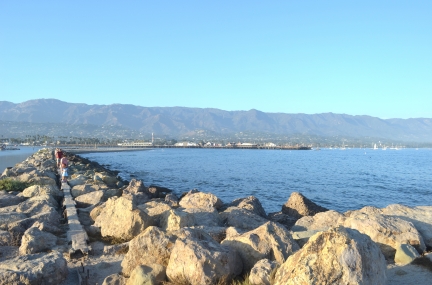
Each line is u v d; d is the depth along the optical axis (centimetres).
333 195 3997
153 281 810
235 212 1586
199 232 964
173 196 2319
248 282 784
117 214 1352
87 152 15600
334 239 639
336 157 15375
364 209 1422
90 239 1331
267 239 909
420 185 5050
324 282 597
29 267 880
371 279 616
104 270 1010
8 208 1714
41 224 1352
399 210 1344
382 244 1026
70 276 967
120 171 6506
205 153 17538
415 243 1009
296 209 2017
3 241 1288
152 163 9119
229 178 5472
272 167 8162
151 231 949
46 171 3494
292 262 680
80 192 2295
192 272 787
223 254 815
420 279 795
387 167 8956
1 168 5678
